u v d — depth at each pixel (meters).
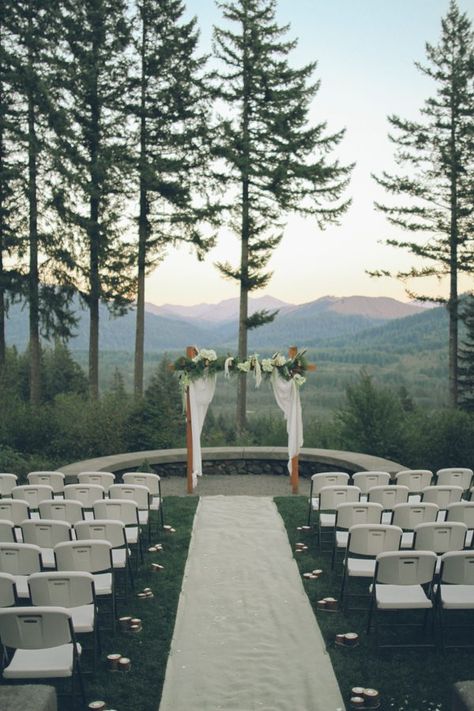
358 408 16.72
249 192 25.86
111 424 16.31
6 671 4.74
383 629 6.20
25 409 16.86
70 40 24.02
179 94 25.45
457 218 28.14
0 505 8.08
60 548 6.11
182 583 7.45
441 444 15.38
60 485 10.23
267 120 25.28
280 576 7.65
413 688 5.09
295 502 11.40
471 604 5.70
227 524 9.97
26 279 23.25
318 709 4.82
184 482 13.66
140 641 5.96
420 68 28.73
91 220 23.67
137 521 7.93
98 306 24.28
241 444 21.39
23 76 22.23
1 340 23.33
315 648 5.80
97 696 5.03
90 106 24.70
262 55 25.36
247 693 5.05
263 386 95.00
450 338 27.98
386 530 6.55
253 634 6.09
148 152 25.88
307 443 19.50
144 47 25.58
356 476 9.79
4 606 5.35
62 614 4.75
